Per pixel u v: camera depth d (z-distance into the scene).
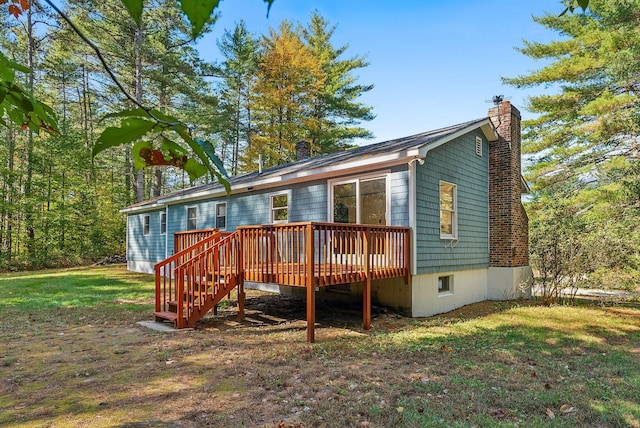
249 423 3.29
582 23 14.41
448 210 9.23
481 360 5.14
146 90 22.55
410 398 3.83
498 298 10.65
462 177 9.73
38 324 7.08
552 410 3.61
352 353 5.38
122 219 22.88
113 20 17.81
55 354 5.25
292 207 10.39
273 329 6.90
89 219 20.89
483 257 10.60
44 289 11.40
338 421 3.33
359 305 9.09
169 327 6.88
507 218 10.61
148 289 11.49
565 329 7.05
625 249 9.13
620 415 3.48
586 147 14.34
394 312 8.32
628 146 13.71
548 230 10.14
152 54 19.16
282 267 6.66
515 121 11.05
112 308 8.59
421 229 8.16
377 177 8.50
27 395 3.88
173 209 15.44
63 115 24.28
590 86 14.12
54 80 22.53
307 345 5.78
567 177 14.48
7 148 18.89
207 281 7.40
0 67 1.09
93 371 4.56
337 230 6.64
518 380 4.37
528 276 11.16
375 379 4.34
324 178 9.58
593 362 5.08
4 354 5.25
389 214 8.27
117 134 0.93
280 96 21.30
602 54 12.71
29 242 18.97
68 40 15.98
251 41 23.12
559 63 14.38
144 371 4.58
